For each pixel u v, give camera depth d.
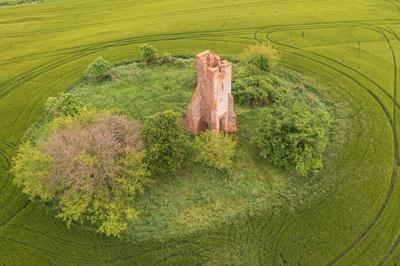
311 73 68.12
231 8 96.50
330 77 66.88
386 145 52.19
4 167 49.50
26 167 41.50
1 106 61.03
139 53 75.25
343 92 62.72
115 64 71.25
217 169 47.59
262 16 91.38
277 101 53.81
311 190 45.53
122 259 38.50
